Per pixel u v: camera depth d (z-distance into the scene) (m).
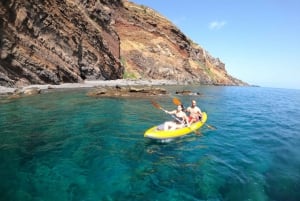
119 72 44.84
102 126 12.03
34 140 9.45
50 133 10.45
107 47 40.53
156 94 26.34
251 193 6.02
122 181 6.45
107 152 8.50
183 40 71.06
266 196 5.91
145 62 54.16
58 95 21.75
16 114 13.63
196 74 66.94
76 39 32.94
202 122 12.67
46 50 28.00
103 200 5.54
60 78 29.95
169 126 10.57
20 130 10.68
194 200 5.66
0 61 22.69
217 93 38.41
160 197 5.75
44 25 27.73
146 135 9.69
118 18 57.88
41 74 26.81
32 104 16.75
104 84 35.53
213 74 80.19
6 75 23.28
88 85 32.56
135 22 60.72
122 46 53.75
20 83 24.58
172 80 56.91
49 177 6.49
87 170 7.01
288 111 22.27
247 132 12.40
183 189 6.14
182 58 64.19
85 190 5.92
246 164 7.86
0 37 22.52
